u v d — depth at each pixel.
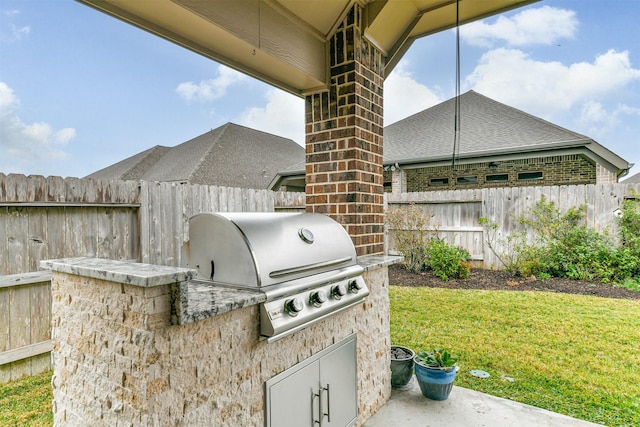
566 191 6.31
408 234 7.31
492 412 2.55
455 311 4.78
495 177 9.64
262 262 1.63
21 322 2.99
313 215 2.35
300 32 2.49
